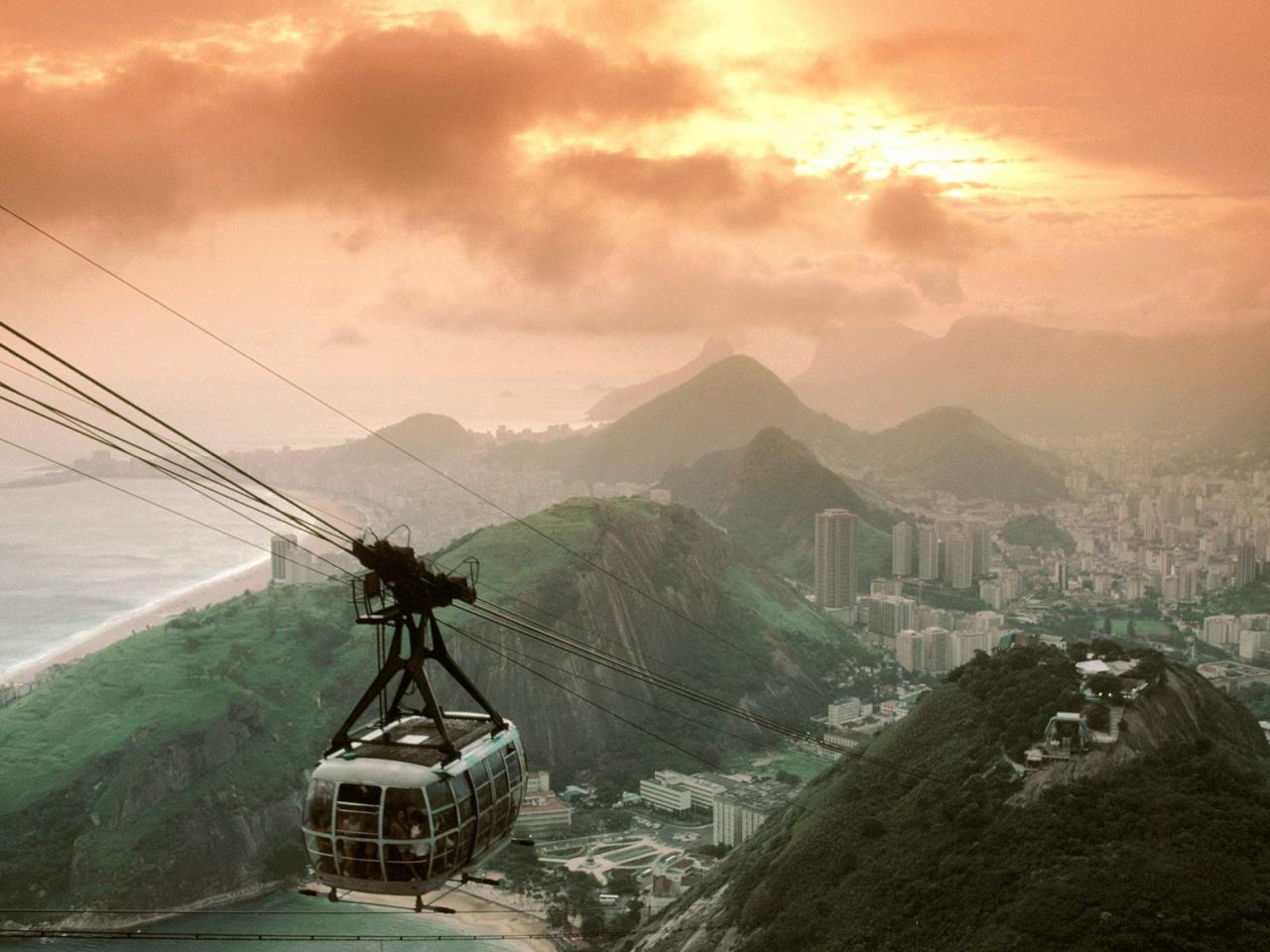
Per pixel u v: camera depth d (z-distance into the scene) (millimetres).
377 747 28234
